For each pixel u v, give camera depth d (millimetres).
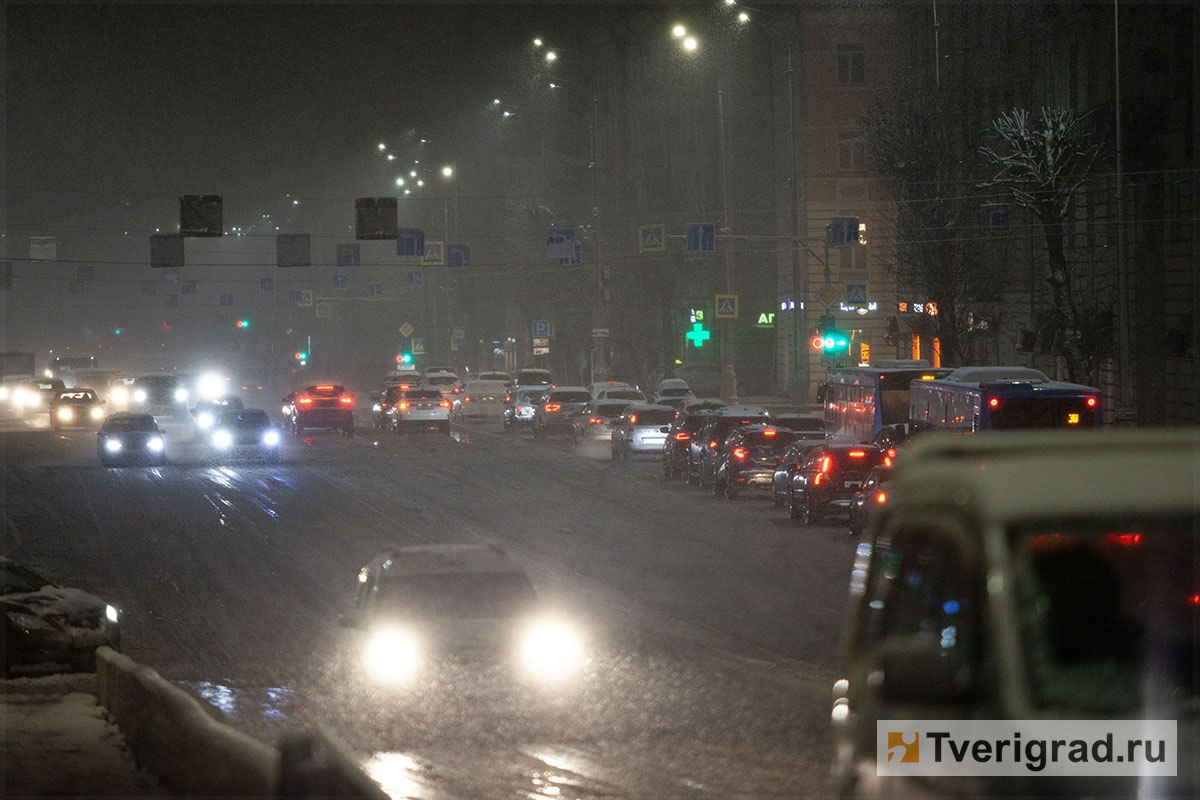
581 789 30812
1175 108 136500
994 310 171625
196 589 70375
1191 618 14242
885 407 130750
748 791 30328
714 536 89000
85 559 81375
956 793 14148
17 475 136875
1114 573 14266
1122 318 135125
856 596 19094
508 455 158625
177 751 31953
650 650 49438
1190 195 135250
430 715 37125
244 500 112562
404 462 149000
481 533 90625
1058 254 135000
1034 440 16188
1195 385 133000
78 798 32062
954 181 159375
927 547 15906
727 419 121875
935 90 163375
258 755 25734
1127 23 137750
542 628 41375
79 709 45188
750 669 45812
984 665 14000
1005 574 14016
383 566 43969
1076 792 13211
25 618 53719
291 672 47688
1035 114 152750
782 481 103000
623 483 126875
